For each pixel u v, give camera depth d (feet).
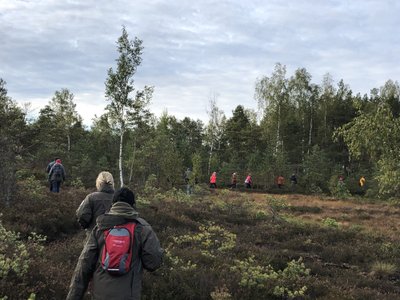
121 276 12.23
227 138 211.20
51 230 36.50
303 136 220.43
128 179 111.75
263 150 201.46
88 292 18.04
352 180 156.35
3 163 42.09
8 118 61.82
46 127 116.16
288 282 24.64
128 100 91.61
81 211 18.95
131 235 12.50
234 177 141.69
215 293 20.10
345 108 228.43
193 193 97.66
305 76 221.05
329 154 205.26
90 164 116.16
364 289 27.58
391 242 48.06
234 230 48.29
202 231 44.29
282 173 150.51
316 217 74.23
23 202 42.22
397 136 45.44
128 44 90.63
